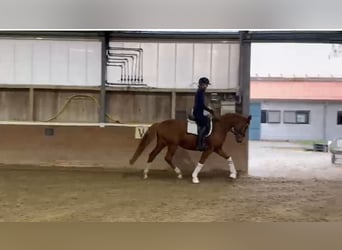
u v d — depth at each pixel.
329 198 4.78
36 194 4.78
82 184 5.36
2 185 5.22
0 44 6.50
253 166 7.28
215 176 6.12
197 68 6.48
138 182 5.57
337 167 7.30
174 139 5.66
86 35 6.40
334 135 13.33
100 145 6.52
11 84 6.51
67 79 6.55
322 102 13.27
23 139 6.54
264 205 4.40
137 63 6.51
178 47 6.48
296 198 4.76
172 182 5.61
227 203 4.47
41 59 6.53
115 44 6.48
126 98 6.60
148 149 6.45
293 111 13.41
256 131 13.53
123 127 6.49
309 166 7.39
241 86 6.32
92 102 6.61
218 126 5.64
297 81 13.48
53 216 3.85
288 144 12.07
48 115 6.62
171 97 6.54
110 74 6.53
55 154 6.54
